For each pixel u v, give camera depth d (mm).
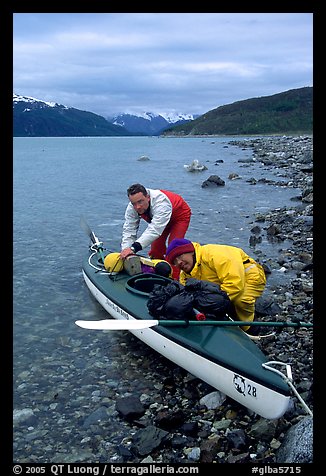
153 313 5832
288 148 43344
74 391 5461
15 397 5348
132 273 7426
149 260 7875
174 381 5590
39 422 4910
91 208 17469
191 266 5859
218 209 16078
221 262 5699
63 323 7336
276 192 19641
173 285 5793
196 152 53125
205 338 5285
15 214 16281
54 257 10961
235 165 32469
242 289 5715
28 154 59062
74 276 9586
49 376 5793
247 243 11602
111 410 5066
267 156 36750
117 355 6309
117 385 5543
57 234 13258
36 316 7594
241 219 14414
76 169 34281
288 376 4492
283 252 10672
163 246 8469
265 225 13516
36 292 8664
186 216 8070
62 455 4418
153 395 5297
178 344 5391
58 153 61156
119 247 11836
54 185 24500
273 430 4414
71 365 6059
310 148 39719
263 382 4426
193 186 22109
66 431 4758
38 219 15398
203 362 5086
